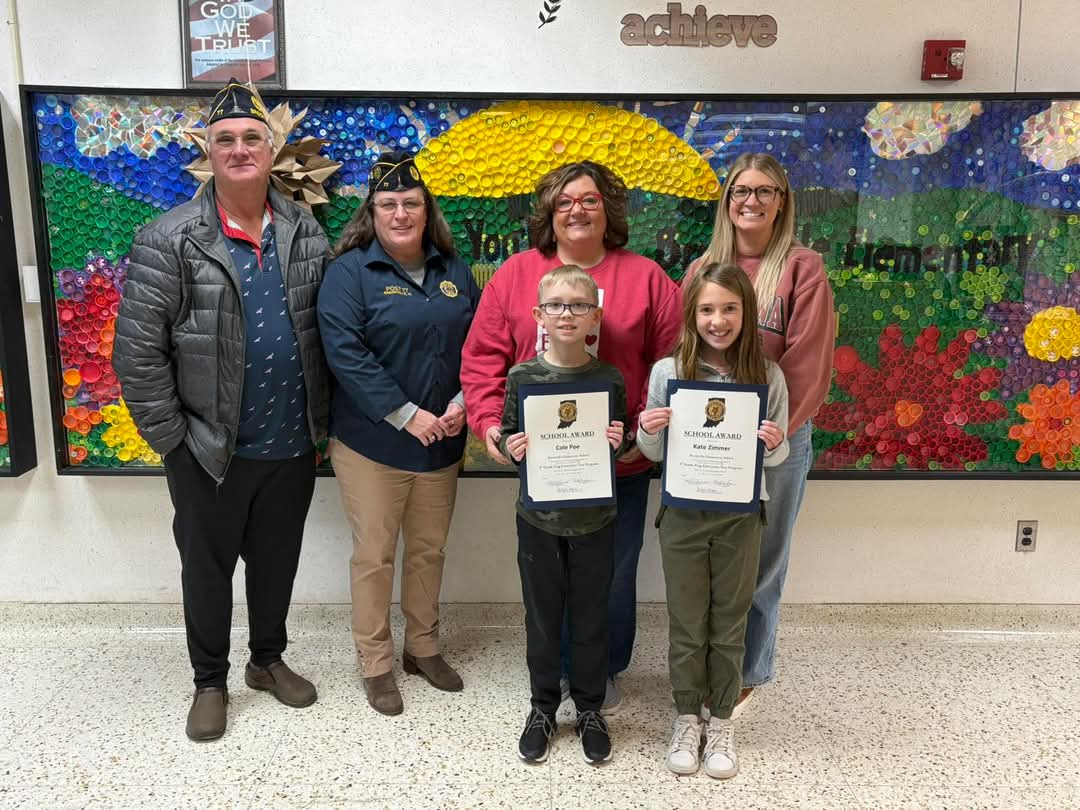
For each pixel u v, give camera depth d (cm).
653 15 242
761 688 239
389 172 207
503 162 245
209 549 211
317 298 215
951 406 256
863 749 210
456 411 217
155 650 261
